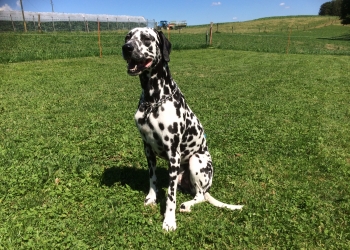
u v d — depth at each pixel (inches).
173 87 43.6
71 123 82.6
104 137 72.7
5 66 171.3
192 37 490.3
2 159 59.2
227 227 42.3
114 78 147.3
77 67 176.9
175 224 42.5
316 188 53.9
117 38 380.5
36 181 51.6
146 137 44.5
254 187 53.6
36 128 78.5
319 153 68.7
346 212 47.3
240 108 103.0
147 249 38.0
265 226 42.5
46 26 565.6
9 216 42.9
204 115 93.9
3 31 476.4
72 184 51.7
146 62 40.4
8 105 98.0
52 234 39.6
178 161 44.1
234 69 190.5
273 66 205.8
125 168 58.1
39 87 125.1
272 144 72.9
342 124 90.1
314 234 41.3
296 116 95.7
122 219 42.6
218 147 70.7
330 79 162.1
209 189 49.9
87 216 43.5
